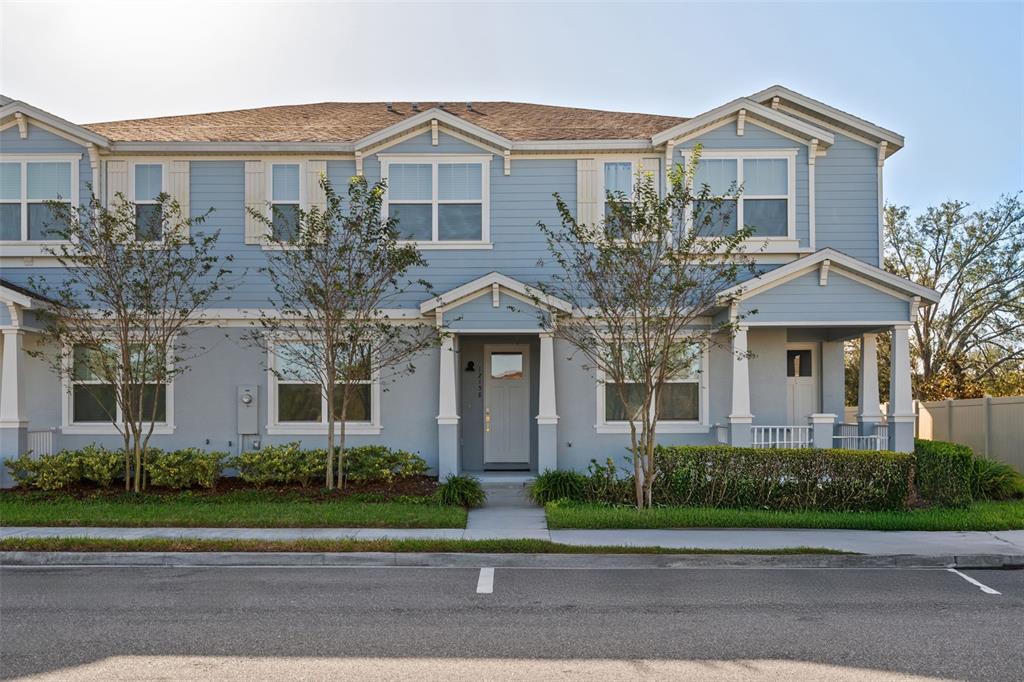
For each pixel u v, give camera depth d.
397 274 16.55
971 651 6.91
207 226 16.81
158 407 16.56
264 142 16.80
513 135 17.41
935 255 30.14
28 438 15.86
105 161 16.84
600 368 13.98
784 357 16.84
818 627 7.65
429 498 14.07
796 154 16.78
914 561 10.58
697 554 10.70
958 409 20.81
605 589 9.25
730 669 6.44
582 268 14.73
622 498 14.05
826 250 15.12
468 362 17.86
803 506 13.65
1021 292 28.06
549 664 6.55
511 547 10.94
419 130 16.92
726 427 15.88
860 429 17.05
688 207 16.36
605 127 18.23
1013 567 10.52
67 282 15.45
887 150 17.36
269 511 12.97
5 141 16.73
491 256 16.91
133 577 9.85
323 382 15.05
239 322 16.61
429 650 6.91
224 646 7.01
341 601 8.64
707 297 13.64
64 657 6.69
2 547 10.88
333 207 14.19
